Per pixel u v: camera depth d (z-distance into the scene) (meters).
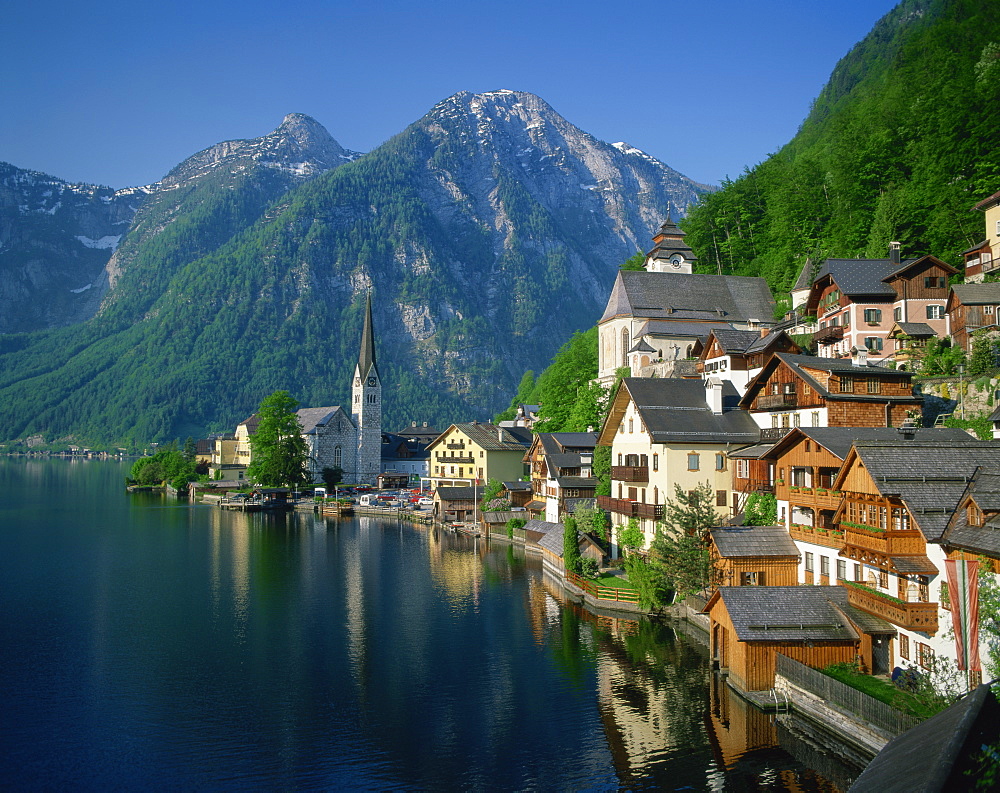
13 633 67.38
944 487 42.31
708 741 43.59
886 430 55.59
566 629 66.25
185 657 60.59
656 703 48.91
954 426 65.88
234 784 40.34
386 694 52.38
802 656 46.44
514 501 135.00
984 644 35.81
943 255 103.88
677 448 72.38
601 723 46.56
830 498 50.94
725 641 51.66
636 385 79.38
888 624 45.09
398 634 66.31
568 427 139.88
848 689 39.97
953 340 80.00
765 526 59.28
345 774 41.25
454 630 67.19
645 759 41.72
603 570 81.81
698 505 65.06
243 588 85.06
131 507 176.00
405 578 90.12
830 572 52.25
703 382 81.19
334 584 86.94
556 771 40.97
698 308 141.00
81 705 51.00
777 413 71.44
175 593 82.69
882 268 90.38
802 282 126.12
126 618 72.31
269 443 192.38
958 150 112.94
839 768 40.03
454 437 167.50
